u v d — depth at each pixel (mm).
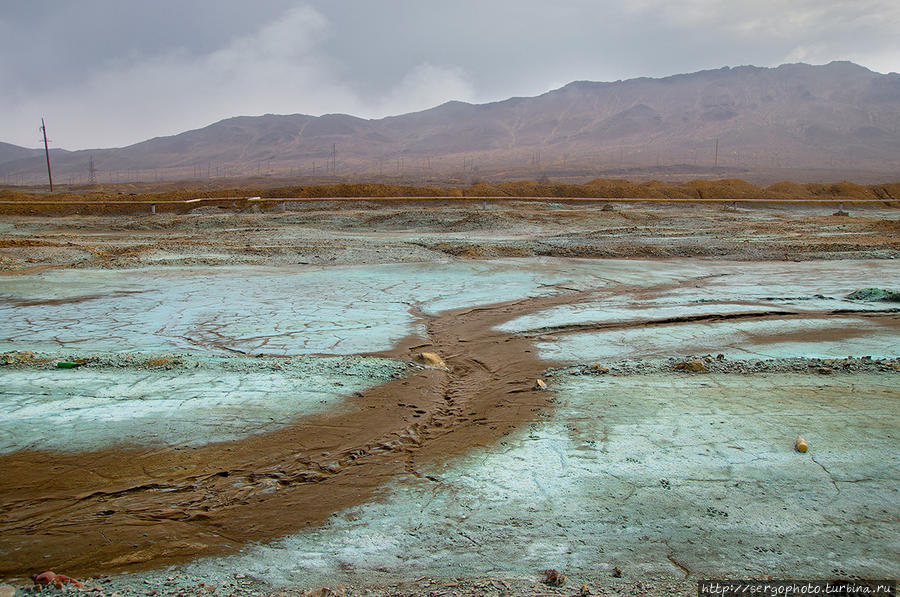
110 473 5680
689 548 4375
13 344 10227
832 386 7785
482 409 7312
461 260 20578
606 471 5582
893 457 5734
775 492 5141
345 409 7266
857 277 17219
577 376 8484
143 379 8203
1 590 3902
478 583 3967
